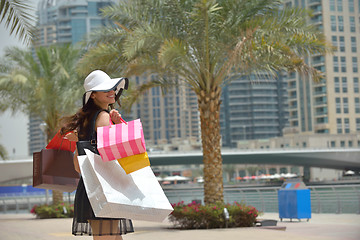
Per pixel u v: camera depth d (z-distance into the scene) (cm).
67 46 4494
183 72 2712
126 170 548
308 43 2580
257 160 18925
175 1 2531
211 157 2617
